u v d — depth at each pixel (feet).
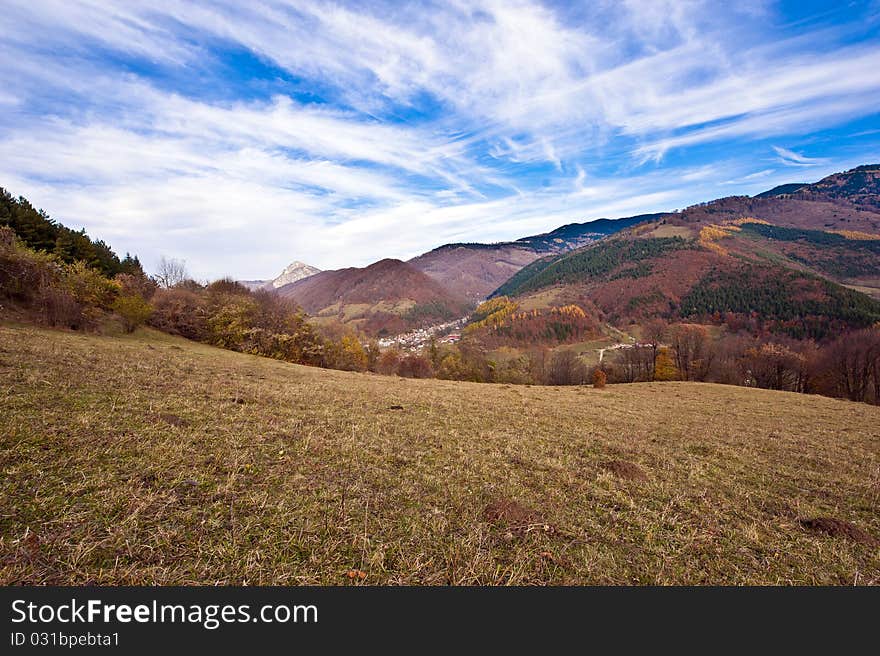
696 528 21.57
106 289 128.06
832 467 38.47
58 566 12.43
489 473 27.14
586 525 20.40
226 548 14.46
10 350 44.04
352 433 32.73
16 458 18.37
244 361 99.14
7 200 135.44
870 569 19.12
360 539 16.22
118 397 31.71
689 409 78.13
